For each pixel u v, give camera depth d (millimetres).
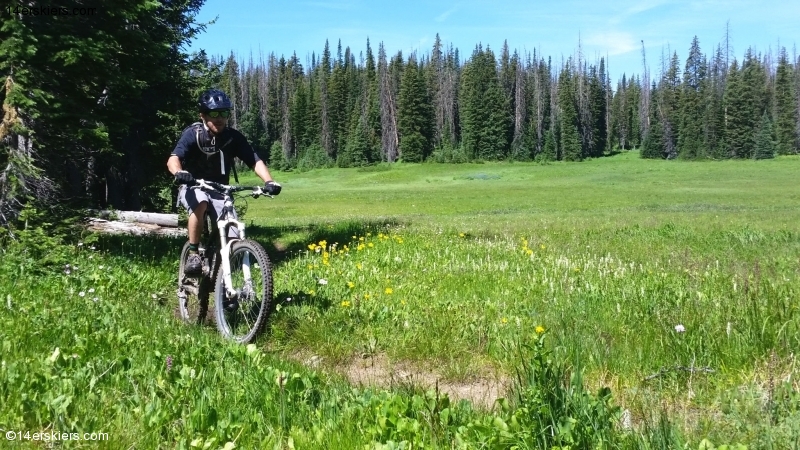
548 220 24781
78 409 3373
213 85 27844
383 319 6160
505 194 64375
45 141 10445
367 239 12445
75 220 10297
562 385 3375
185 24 22453
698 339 4652
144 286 8156
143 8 11039
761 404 3525
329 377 4379
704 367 4320
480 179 100812
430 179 102188
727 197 52062
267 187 5793
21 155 9688
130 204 24609
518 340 5148
